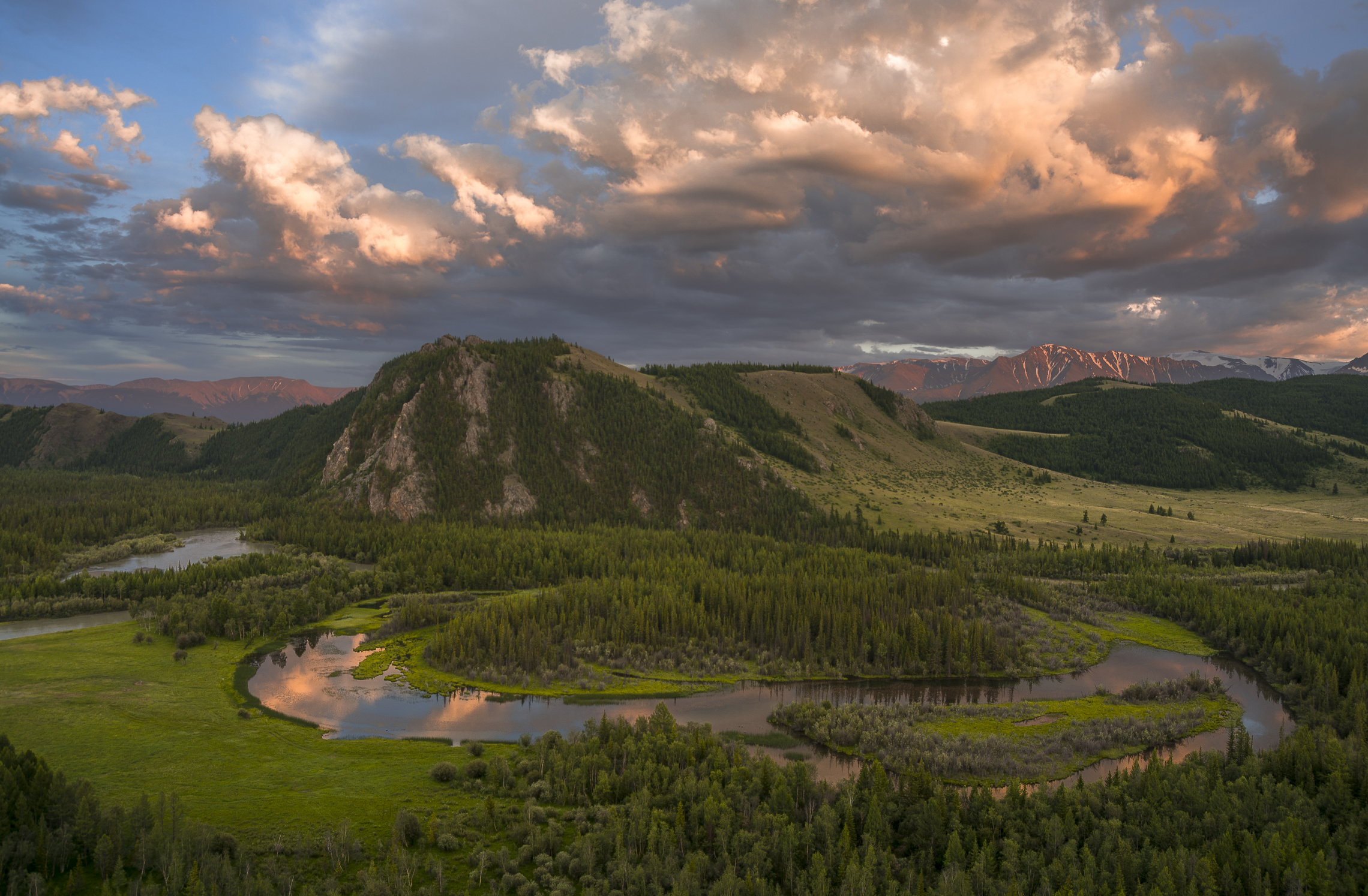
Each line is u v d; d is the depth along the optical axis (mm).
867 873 72438
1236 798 87750
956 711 128875
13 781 76500
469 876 75188
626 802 88625
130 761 101000
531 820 85062
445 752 109188
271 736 113875
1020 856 78688
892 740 114562
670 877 73688
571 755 99812
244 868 73438
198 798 89812
